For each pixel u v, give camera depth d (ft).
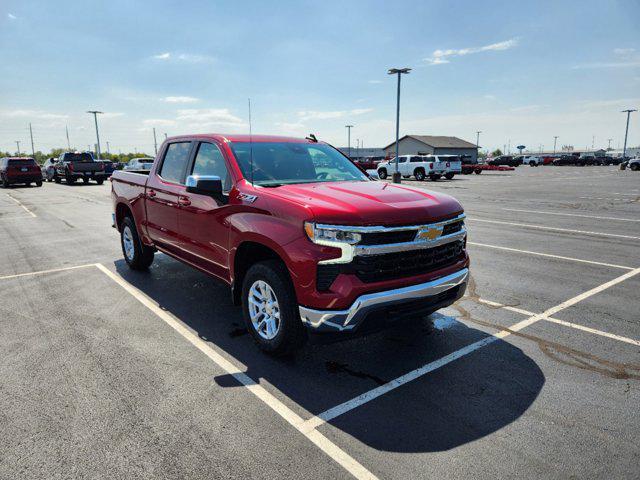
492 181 100.78
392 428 9.24
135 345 13.26
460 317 15.48
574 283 19.40
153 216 18.38
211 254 14.56
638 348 13.02
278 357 12.51
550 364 12.06
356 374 11.55
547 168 194.59
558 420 9.51
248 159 14.28
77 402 10.16
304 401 10.26
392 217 10.79
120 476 7.82
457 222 12.55
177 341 13.56
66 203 54.03
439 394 10.58
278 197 11.85
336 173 15.49
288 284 11.53
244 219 12.51
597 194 64.23
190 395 10.49
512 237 30.19
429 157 103.86
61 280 20.15
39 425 9.30
